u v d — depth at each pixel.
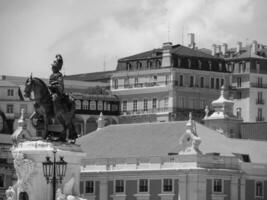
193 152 149.62
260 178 157.88
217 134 162.00
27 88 78.44
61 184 78.19
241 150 159.88
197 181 148.12
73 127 80.19
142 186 154.00
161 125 162.00
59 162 75.50
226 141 160.62
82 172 159.00
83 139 166.38
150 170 153.00
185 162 149.88
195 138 150.25
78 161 79.25
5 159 170.75
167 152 153.00
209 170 149.38
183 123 160.12
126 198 155.12
